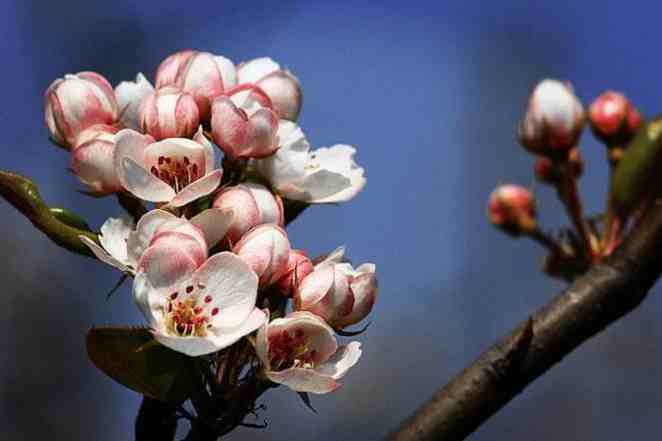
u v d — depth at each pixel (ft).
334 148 1.67
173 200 1.55
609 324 1.67
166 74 1.63
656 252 1.67
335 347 1.55
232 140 1.59
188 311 1.52
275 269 1.55
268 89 1.63
